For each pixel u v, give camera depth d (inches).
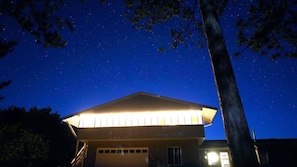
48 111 1029.2
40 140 663.1
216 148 770.2
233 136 101.2
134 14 342.0
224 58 124.5
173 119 705.0
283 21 314.8
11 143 550.3
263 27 314.8
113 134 677.9
